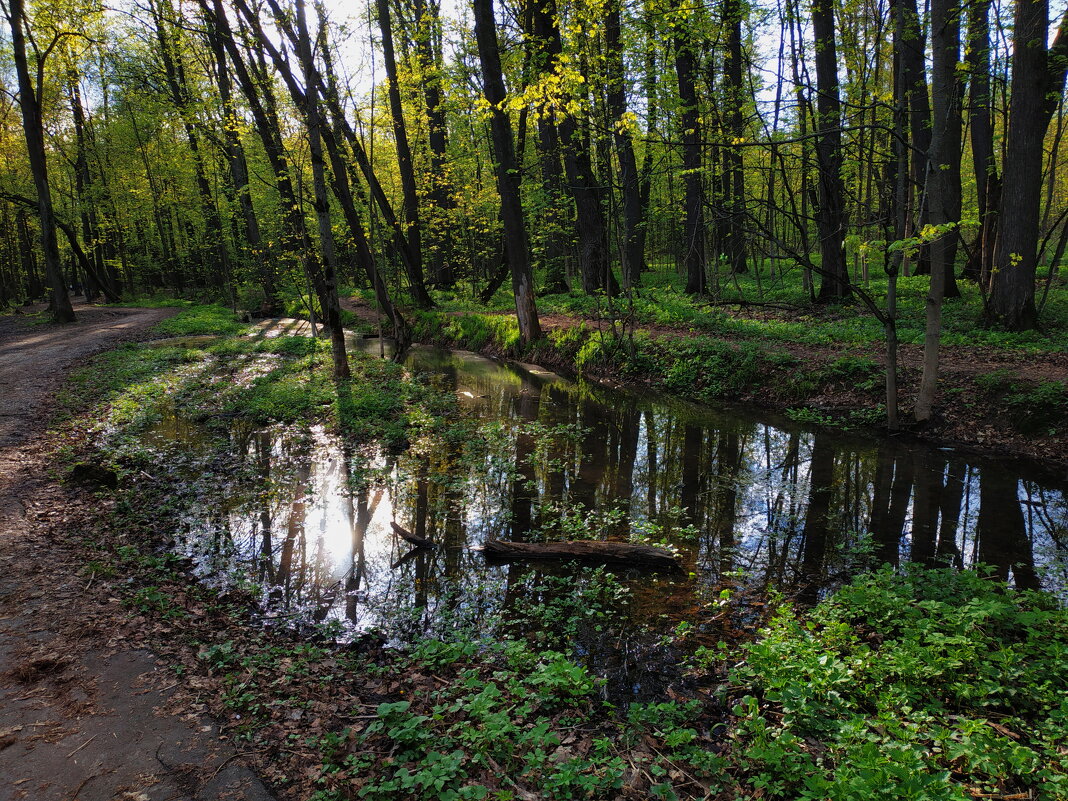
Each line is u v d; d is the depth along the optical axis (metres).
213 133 18.97
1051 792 2.94
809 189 17.77
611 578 6.13
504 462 9.94
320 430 11.39
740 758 3.47
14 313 31.89
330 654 4.80
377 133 24.70
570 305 22.95
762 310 19.41
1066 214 13.11
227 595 5.75
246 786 3.21
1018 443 9.62
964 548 6.79
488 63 16.33
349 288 38.22
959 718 3.52
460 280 30.11
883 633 4.62
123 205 36.91
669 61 13.18
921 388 10.55
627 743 3.69
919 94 14.95
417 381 15.61
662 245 44.53
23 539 6.25
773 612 5.48
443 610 5.66
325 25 13.16
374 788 3.04
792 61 17.00
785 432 11.34
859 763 2.90
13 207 38.81
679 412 13.04
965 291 18.50
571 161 22.34
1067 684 3.90
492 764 3.38
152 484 8.51
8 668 4.15
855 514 7.81
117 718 3.71
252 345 19.75
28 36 23.11
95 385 13.80
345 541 7.15
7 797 3.06
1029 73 12.66
